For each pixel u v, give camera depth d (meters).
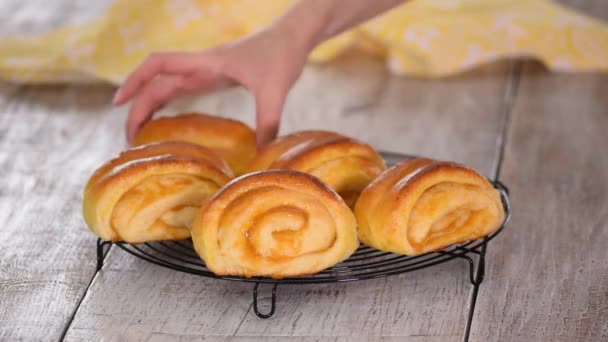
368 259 0.86
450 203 0.83
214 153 0.89
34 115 1.16
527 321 0.80
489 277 0.85
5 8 1.51
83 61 1.21
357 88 1.24
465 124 1.14
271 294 0.83
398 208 0.82
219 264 0.80
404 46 1.25
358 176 0.88
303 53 1.01
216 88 1.01
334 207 0.81
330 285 0.84
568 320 0.81
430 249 0.83
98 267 0.86
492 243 0.90
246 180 0.81
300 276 0.82
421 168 0.84
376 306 0.82
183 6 1.28
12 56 1.27
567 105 1.19
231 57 0.98
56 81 1.24
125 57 1.24
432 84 1.25
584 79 1.26
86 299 0.83
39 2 1.54
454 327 0.79
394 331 0.79
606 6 1.51
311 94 1.22
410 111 1.17
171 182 0.85
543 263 0.87
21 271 0.86
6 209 0.96
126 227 0.84
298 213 0.80
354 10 1.03
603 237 0.92
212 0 1.27
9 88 1.23
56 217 0.95
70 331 0.79
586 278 0.85
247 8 1.28
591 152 1.07
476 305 0.82
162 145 0.88
